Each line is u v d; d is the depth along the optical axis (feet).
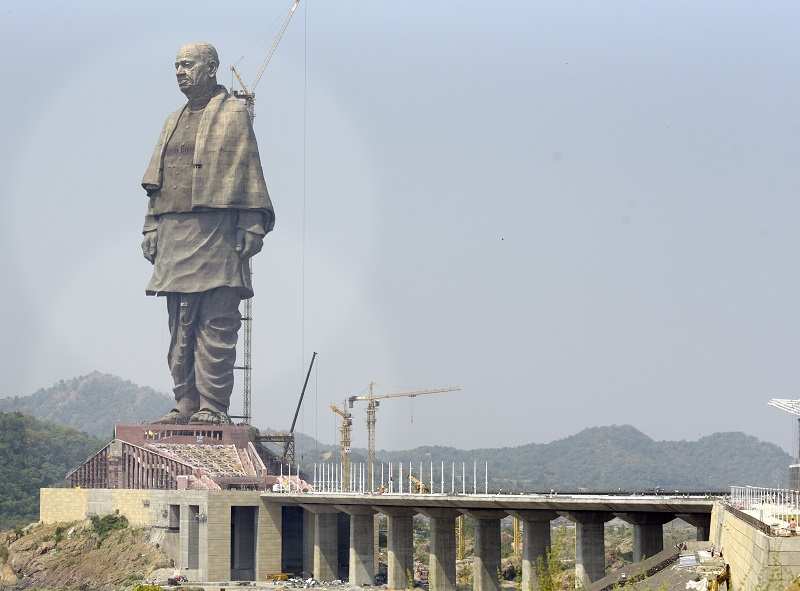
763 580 408.26
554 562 547.08
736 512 539.70
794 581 394.93
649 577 589.32
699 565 559.79
